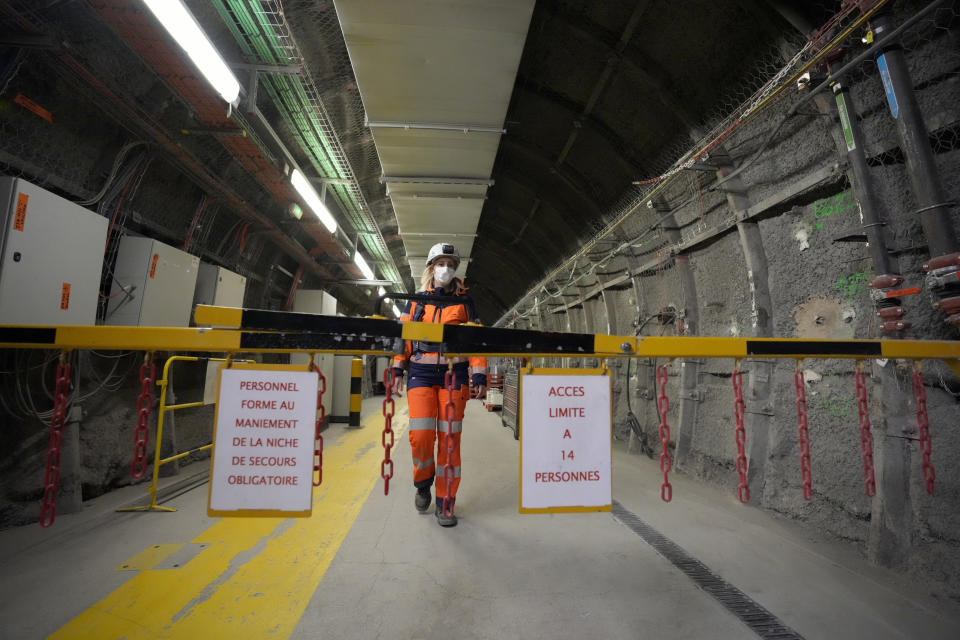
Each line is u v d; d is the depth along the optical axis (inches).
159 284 162.4
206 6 127.9
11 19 97.2
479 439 273.0
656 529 114.1
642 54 179.8
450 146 204.5
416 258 410.0
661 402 61.2
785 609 75.7
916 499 91.0
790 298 134.5
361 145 251.3
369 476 168.2
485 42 138.9
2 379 114.0
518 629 68.3
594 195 284.5
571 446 60.1
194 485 155.7
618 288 288.8
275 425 54.4
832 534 110.5
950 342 67.2
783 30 128.0
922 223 87.0
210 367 158.9
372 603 75.5
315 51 172.7
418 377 117.8
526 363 61.8
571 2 177.8
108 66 120.4
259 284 305.4
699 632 68.4
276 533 108.3
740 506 135.9
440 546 100.8
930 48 89.3
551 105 240.5
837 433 112.9
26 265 109.3
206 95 134.0
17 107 115.3
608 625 69.9
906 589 83.6
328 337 53.7
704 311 183.8
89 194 145.6
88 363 141.0
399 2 123.6
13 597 76.5
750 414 142.8
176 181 183.9
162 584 81.7
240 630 67.1
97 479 141.6
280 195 216.5
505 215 433.1
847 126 101.8
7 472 112.3
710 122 172.4
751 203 147.0
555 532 110.9
